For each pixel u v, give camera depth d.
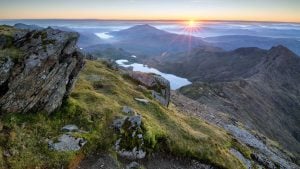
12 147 21.56
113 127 29.91
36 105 25.98
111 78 47.84
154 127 32.97
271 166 47.66
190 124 45.50
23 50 26.08
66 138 25.08
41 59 25.50
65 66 28.06
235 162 37.41
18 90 24.23
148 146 30.86
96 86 42.34
